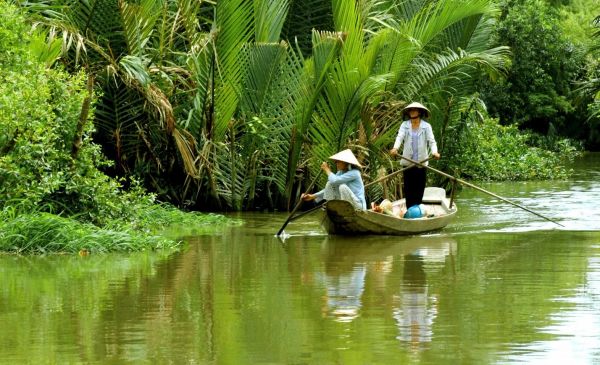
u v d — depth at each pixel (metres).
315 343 9.38
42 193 15.88
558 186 29.30
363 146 22.06
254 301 11.43
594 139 52.56
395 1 25.27
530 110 47.28
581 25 54.00
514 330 9.87
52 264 14.02
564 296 11.61
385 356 8.90
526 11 46.28
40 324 10.20
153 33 21.47
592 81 36.69
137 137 21.50
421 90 23.59
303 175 22.95
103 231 15.80
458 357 8.85
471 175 32.00
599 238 17.11
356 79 20.80
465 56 23.30
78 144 16.92
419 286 12.36
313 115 21.94
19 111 15.74
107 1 19.80
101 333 9.80
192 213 20.39
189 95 21.53
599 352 9.00
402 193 23.33
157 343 9.39
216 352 9.05
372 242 16.83
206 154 21.47
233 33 20.98
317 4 23.41
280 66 21.70
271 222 20.05
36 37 18.14
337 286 12.41
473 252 15.44
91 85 17.55
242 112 21.94
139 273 13.36
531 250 15.60
